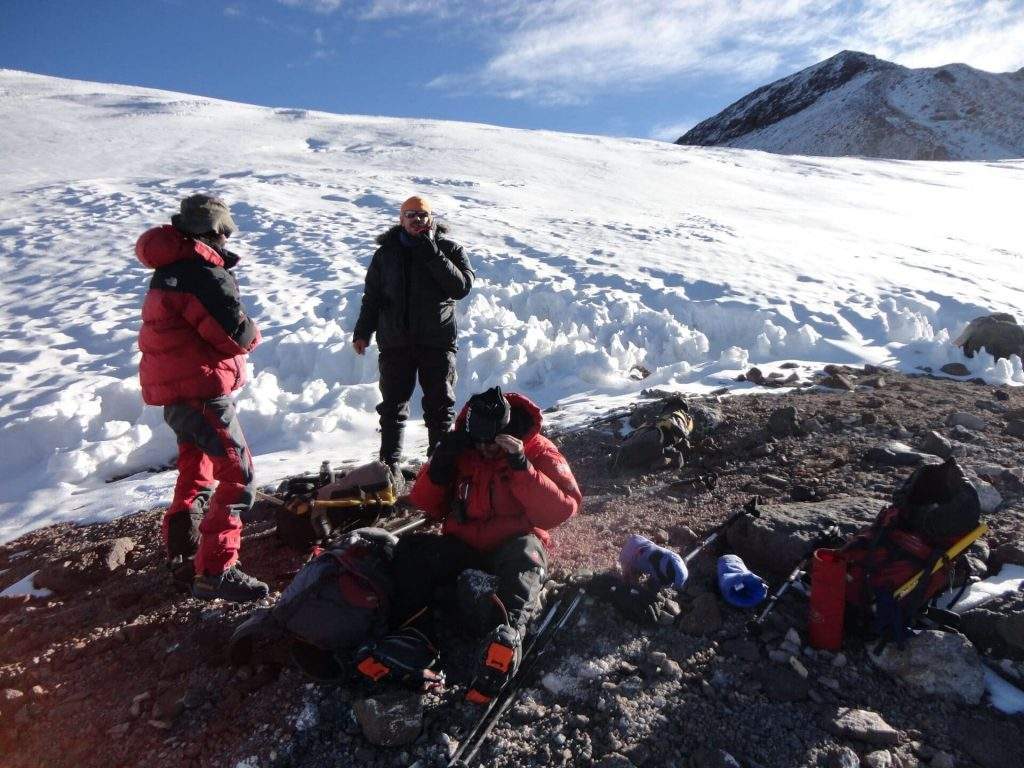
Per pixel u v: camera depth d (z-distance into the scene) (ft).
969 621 9.37
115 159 90.33
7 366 26.84
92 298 36.99
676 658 9.15
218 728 8.49
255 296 34.24
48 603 11.75
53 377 25.45
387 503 13.11
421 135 118.11
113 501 16.34
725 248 45.14
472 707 8.45
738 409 18.61
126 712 8.95
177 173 79.71
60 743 8.62
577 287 34.47
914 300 33.01
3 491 18.49
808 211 71.72
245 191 62.85
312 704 8.59
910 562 9.15
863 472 14.11
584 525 12.98
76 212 58.29
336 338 27.76
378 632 9.11
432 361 14.49
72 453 19.03
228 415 10.78
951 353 25.14
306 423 20.80
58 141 102.83
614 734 8.00
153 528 14.19
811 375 22.74
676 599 10.33
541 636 9.49
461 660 9.32
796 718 8.23
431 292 14.23
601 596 10.12
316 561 9.45
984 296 34.96
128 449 19.79
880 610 9.08
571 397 22.41
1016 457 14.53
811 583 9.35
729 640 9.44
